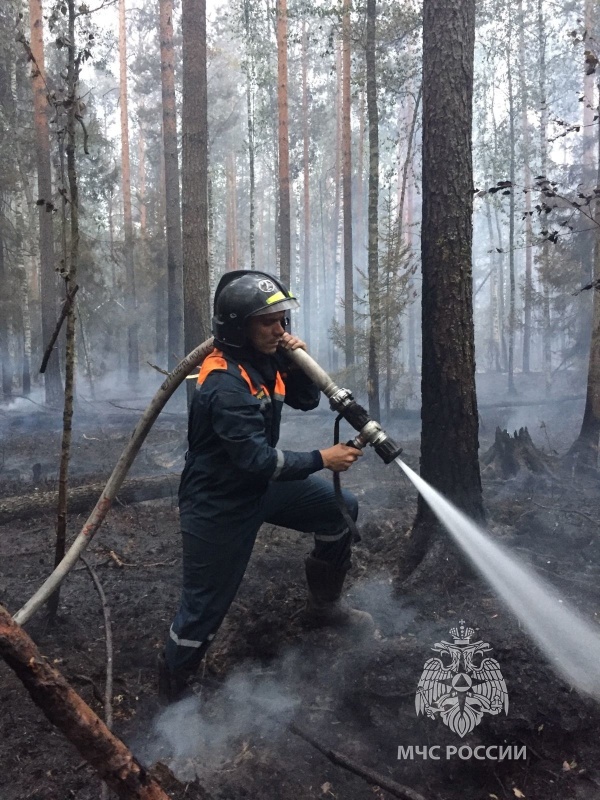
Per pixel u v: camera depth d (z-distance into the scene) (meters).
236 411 2.41
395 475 7.14
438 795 2.38
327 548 3.05
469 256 3.89
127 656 3.24
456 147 3.79
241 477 2.55
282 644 3.20
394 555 4.19
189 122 8.16
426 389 3.95
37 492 6.64
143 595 4.02
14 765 2.42
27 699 2.85
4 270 15.23
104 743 1.46
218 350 2.57
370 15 10.01
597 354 7.45
